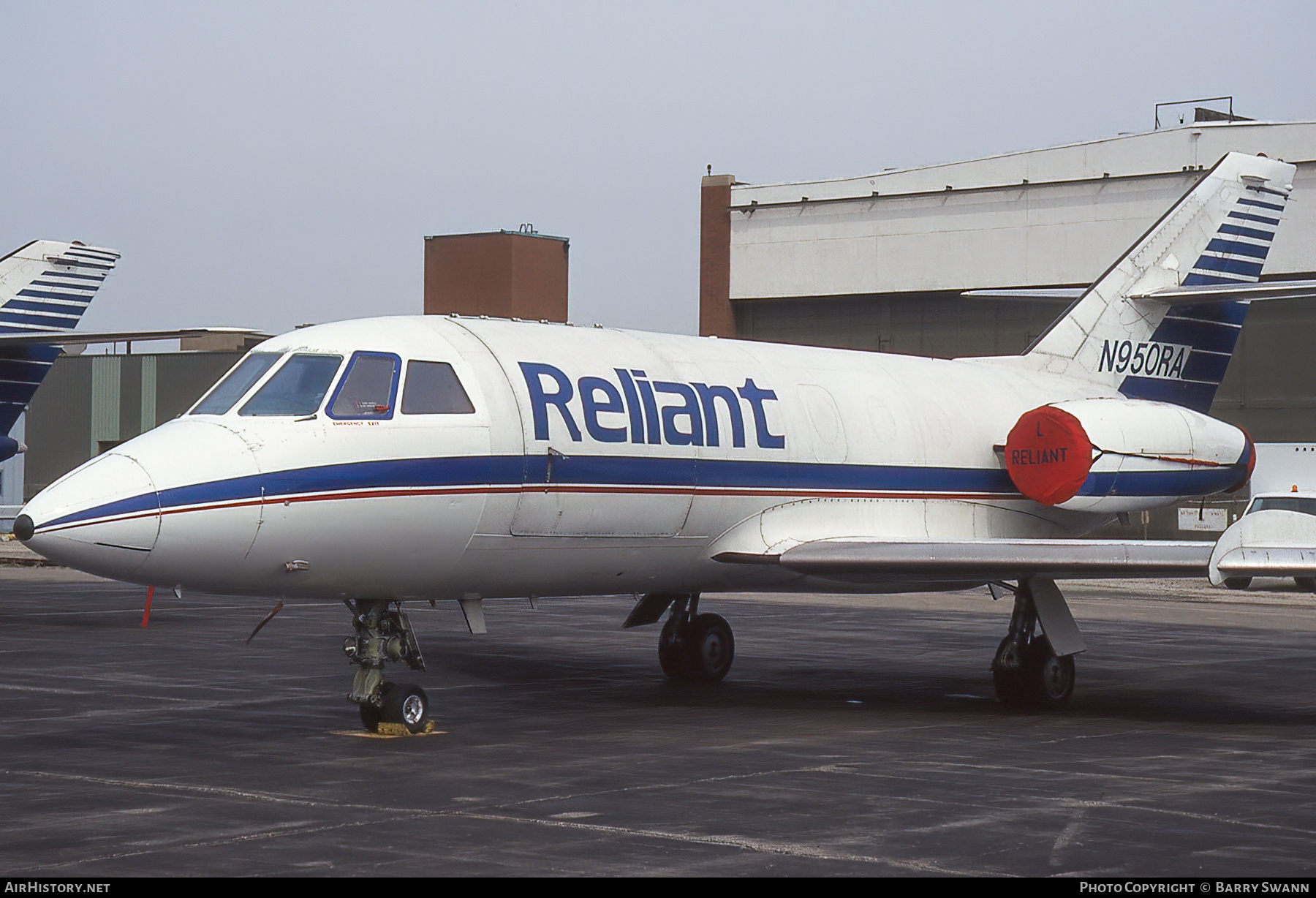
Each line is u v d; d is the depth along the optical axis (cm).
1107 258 4269
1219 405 4309
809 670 1773
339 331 1273
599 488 1347
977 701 1503
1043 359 1892
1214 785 1018
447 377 1274
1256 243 1972
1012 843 831
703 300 4844
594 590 1431
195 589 1170
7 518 4734
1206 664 1889
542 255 4903
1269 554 1255
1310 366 4159
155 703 1405
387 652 1250
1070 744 1212
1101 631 2362
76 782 1002
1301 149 3997
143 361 5728
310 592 1209
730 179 4812
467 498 1254
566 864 777
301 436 1182
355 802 934
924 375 1744
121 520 1094
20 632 2128
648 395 1411
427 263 4938
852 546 1445
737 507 1471
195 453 1145
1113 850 815
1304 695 1577
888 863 783
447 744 1181
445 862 779
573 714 1364
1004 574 1414
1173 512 4216
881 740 1221
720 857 793
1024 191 4378
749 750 1157
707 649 1625
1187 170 4144
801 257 4700
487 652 1917
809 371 1614
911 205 4538
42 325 2816
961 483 1694
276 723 1287
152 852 797
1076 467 1612
